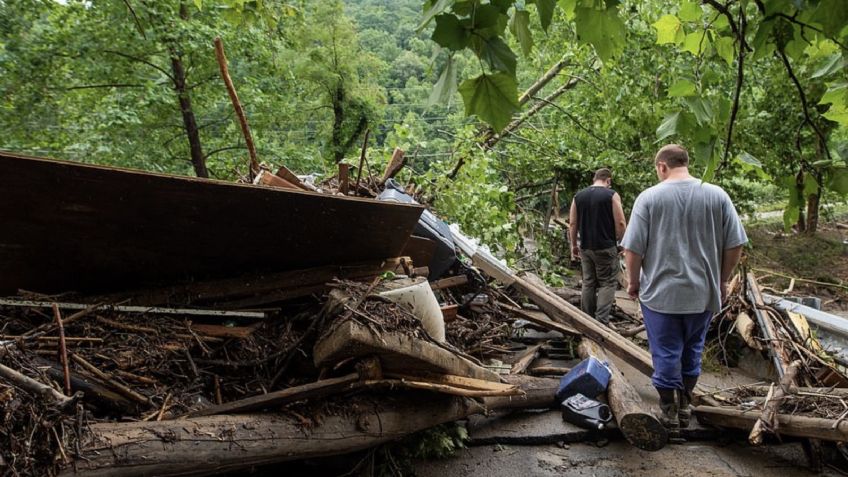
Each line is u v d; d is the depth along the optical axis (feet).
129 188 9.15
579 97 35.53
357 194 17.72
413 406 10.30
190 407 8.93
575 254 19.94
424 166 29.81
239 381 10.02
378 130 84.84
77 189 8.87
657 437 11.78
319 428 9.05
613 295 19.45
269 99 50.98
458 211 24.62
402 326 9.46
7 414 6.42
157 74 46.60
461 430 11.93
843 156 4.95
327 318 9.86
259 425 8.50
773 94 25.09
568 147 35.78
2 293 9.61
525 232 36.78
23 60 39.19
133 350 9.36
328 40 80.33
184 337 9.96
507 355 16.78
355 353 9.14
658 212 12.26
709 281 12.13
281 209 10.46
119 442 7.14
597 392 13.08
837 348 15.92
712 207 12.05
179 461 7.54
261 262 11.21
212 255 10.66
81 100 44.73
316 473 10.43
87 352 8.96
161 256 10.27
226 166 51.13
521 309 18.76
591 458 11.85
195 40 43.47
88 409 8.25
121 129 42.04
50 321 9.43
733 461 11.81
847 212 54.13
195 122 49.39
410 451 11.25
